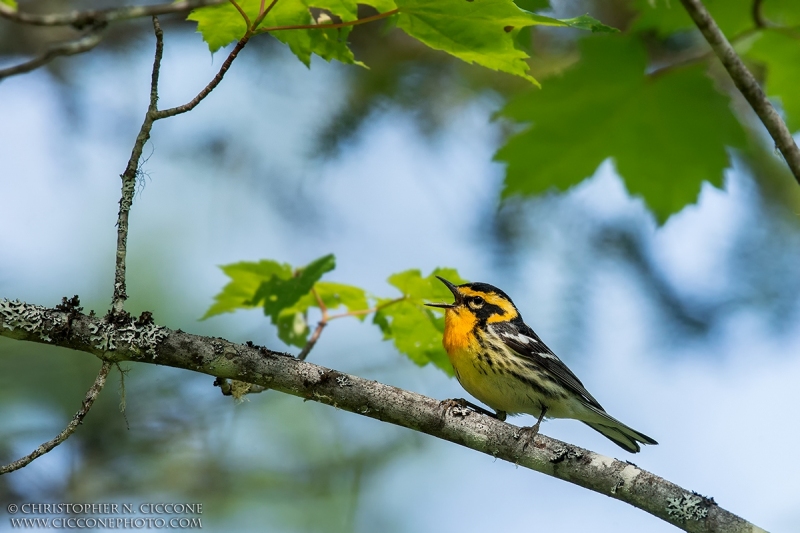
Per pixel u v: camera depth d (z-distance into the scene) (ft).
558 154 34.78
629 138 33.94
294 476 45.78
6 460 40.16
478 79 48.26
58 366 42.34
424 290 33.01
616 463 26.71
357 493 46.14
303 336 34.32
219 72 22.85
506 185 35.86
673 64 31.86
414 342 36.11
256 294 30.45
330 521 45.32
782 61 32.71
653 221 35.73
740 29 31.55
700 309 42.14
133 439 42.34
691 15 19.94
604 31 21.58
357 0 24.20
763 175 45.21
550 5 29.50
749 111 46.14
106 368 24.00
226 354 25.36
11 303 23.58
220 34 25.61
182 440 43.09
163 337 24.73
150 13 18.95
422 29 23.85
